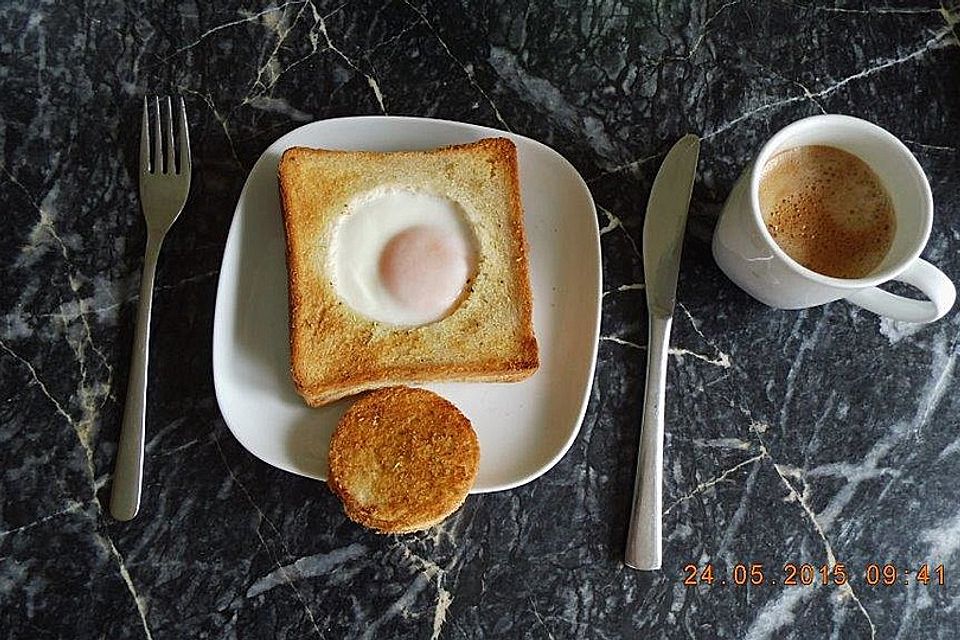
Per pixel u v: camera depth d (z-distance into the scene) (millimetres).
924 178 418
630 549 445
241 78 494
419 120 470
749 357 477
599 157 495
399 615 445
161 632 438
